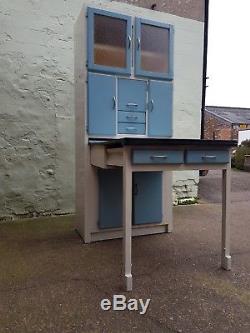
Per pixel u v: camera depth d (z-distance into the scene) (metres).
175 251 2.45
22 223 3.27
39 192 3.54
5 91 3.30
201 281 1.91
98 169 2.65
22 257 2.29
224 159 2.07
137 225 2.80
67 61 3.58
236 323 1.46
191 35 4.23
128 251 1.82
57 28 3.50
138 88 2.72
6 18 3.26
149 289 1.80
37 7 3.39
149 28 2.74
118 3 3.83
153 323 1.46
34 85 3.43
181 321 1.48
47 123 3.53
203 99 4.75
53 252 2.41
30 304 1.62
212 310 1.58
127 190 1.82
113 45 2.61
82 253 2.39
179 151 1.93
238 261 2.25
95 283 1.88
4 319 1.48
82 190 2.71
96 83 2.56
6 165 3.36
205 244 2.62
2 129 3.31
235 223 3.32
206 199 4.62
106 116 2.62
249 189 5.43
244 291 1.78
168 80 2.83
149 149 1.85
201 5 4.33
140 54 2.70
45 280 1.91
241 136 14.88
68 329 1.41
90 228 2.65
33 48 3.40
